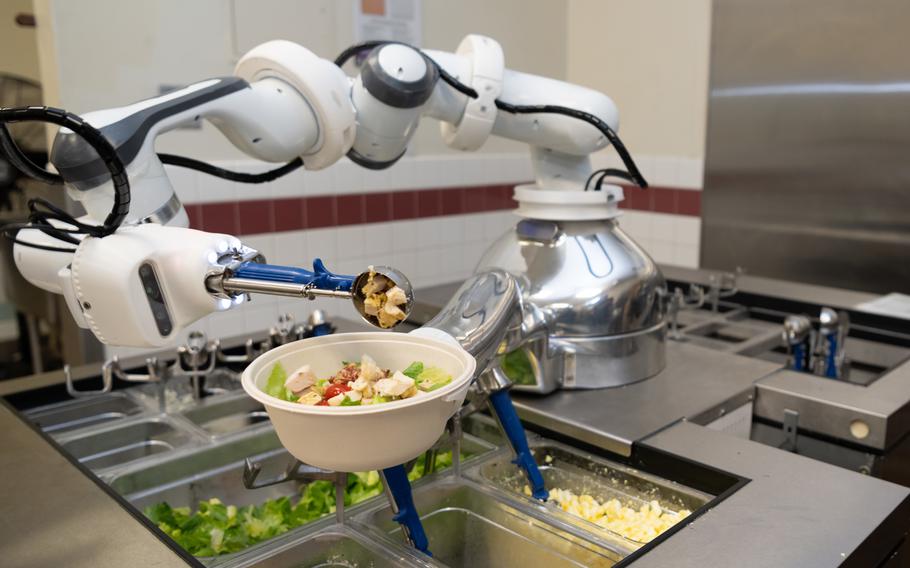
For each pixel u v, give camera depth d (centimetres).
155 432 129
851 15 234
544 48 313
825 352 159
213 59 217
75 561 74
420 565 80
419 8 262
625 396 119
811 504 83
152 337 69
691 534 77
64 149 73
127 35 201
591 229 125
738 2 260
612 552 84
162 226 73
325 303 252
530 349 116
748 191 269
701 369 133
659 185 297
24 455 99
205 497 116
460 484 101
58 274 74
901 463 119
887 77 230
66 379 136
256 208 228
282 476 93
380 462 63
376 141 105
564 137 121
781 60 253
